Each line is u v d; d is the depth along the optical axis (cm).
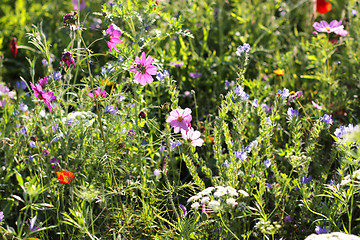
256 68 461
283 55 465
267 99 387
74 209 241
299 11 572
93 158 265
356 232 266
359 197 286
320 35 455
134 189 282
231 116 386
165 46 466
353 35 452
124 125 287
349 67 426
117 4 263
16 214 286
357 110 380
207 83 441
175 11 525
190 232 238
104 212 267
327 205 260
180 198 307
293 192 282
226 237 254
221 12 546
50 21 508
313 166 321
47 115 289
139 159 284
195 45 509
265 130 275
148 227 262
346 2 543
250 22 542
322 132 333
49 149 270
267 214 281
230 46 504
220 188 231
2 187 283
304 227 268
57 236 268
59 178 244
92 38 417
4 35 486
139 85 290
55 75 276
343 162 254
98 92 269
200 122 373
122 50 260
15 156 288
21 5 548
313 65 452
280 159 328
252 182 268
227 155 322
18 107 299
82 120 257
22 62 472
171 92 289
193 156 280
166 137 278
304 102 406
